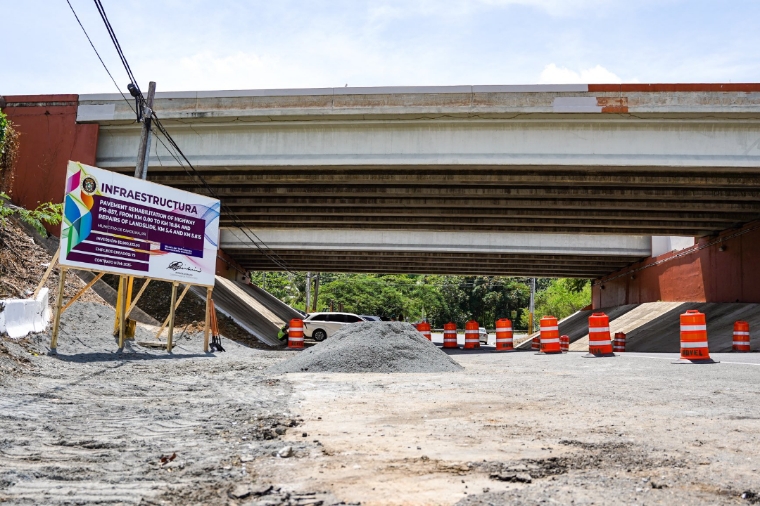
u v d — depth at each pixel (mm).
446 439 5832
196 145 25453
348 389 10133
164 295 27578
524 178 24859
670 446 5426
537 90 22766
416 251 40562
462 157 23734
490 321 112625
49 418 7121
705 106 21922
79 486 4266
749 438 5766
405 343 14578
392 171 25656
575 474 4520
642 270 42156
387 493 4043
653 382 10656
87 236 16984
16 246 21156
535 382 11109
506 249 40156
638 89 22328
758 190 25500
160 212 19234
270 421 6781
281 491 4094
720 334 24469
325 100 23938
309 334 34562
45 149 26188
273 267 50250
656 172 24109
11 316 13867
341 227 36688
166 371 13594
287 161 24781
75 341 16875
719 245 31109
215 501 3891
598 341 18609
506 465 4727
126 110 25719
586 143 23141
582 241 40312
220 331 26516
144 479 4453
